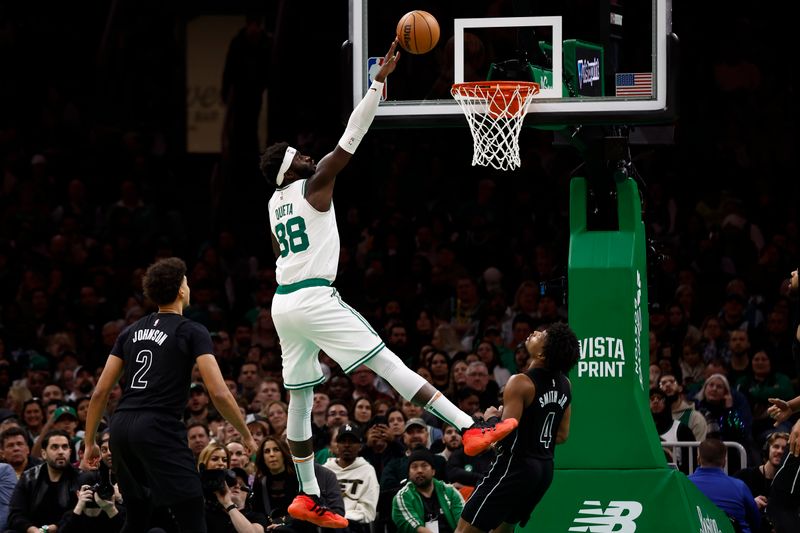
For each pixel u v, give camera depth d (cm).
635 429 1274
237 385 2056
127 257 2534
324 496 1430
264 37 2992
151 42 3106
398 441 1658
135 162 2873
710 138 2805
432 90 1306
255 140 2945
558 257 2383
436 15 1312
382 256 2441
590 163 1329
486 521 1220
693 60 2888
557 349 1219
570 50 1296
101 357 2180
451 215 2602
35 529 1412
